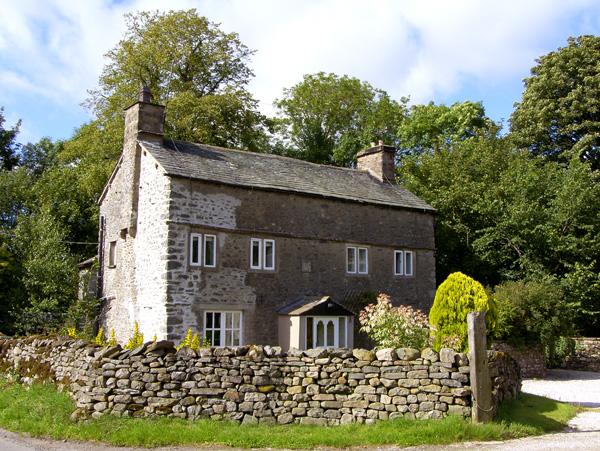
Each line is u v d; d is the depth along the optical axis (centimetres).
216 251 2136
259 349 1188
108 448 1022
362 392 1170
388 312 1616
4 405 1327
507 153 3569
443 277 3234
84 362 1241
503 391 1330
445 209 3281
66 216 3556
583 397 1770
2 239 2869
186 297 2034
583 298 2731
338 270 2467
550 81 3838
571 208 2923
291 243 2342
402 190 2930
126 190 2323
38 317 2525
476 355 1148
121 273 2331
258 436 1062
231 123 3706
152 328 2056
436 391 1155
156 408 1145
